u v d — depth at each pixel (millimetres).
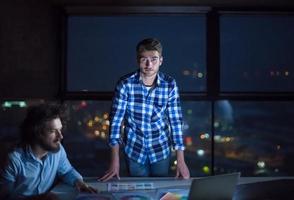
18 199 1727
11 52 4012
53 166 2012
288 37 4148
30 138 1896
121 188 1906
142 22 4109
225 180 1480
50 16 4035
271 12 4074
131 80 2332
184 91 4125
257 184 1882
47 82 4055
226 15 4090
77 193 1801
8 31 3998
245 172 4141
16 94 4031
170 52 4117
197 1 4023
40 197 1689
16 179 1938
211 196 1466
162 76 2373
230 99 4117
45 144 1873
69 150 4098
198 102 4125
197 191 1427
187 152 4090
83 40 4113
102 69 4125
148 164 2475
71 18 4094
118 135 2314
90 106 4105
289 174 4215
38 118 1865
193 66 4117
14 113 4004
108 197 1718
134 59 4133
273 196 1709
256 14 4094
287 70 4148
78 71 4121
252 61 4141
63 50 4078
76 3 4027
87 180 2111
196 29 4105
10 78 4023
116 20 4109
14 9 3996
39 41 4027
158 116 2410
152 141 2441
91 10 4031
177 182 2039
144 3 4020
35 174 1953
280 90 4145
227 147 4180
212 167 4160
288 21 4145
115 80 4121
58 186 1954
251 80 4137
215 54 4102
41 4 4020
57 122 1887
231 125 4164
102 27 4109
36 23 4027
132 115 2402
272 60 4148
